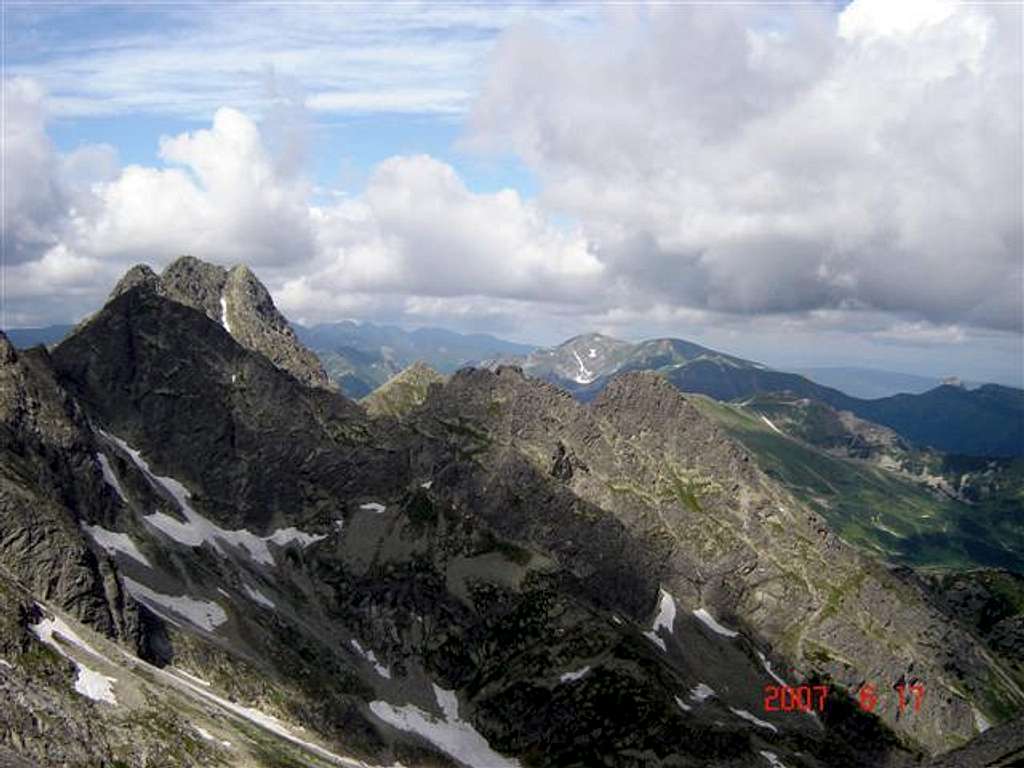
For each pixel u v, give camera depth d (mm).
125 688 153875
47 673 143875
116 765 131125
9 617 150750
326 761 183125
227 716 175750
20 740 123688
